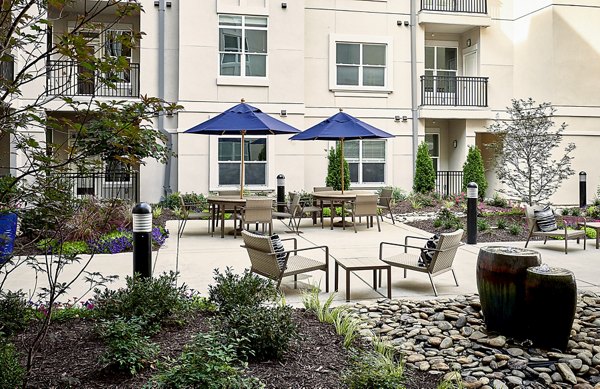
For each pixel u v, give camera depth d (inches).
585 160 679.7
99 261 308.5
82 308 192.2
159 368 125.2
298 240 402.6
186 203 559.8
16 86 104.3
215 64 601.6
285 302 205.0
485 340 168.6
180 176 593.9
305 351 157.9
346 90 671.1
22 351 148.7
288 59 623.5
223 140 607.8
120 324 142.8
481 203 611.5
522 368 149.8
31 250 315.3
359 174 678.5
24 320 169.6
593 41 674.8
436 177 713.0
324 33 666.8
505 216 511.8
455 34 756.0
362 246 374.3
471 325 185.0
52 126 107.7
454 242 246.2
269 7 615.8
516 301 168.9
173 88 607.2
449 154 752.3
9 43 105.7
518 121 553.6
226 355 128.7
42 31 112.2
